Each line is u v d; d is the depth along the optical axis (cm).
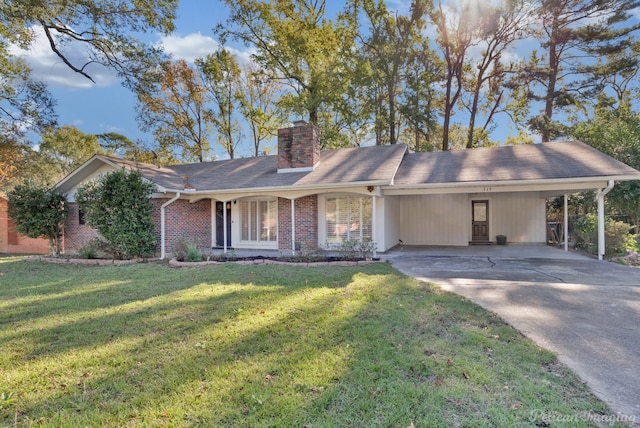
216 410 270
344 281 716
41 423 262
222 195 1316
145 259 1150
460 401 275
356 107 2395
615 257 1015
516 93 2469
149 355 376
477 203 1605
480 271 841
